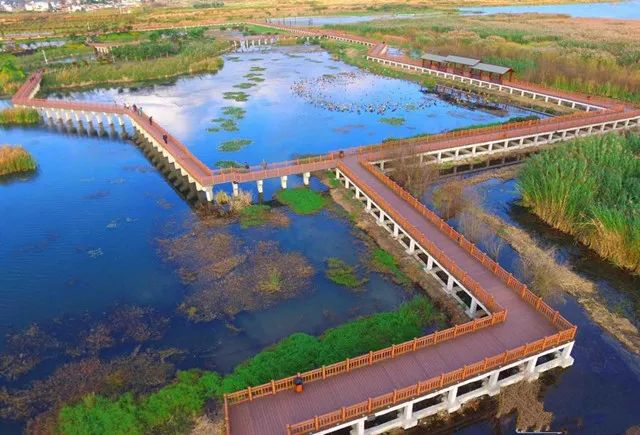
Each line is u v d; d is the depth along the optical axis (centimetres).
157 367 2397
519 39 10694
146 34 12588
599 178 3616
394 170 4356
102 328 2686
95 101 7369
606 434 2058
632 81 6675
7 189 4509
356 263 3234
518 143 5156
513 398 2156
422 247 3069
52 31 13612
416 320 2647
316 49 11825
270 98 7356
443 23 13888
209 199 4097
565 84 7169
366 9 19388
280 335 2609
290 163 4469
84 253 3431
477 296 2572
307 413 1908
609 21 14250
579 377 2339
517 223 3731
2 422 2117
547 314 2417
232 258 3284
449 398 2108
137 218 3900
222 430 2019
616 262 3158
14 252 3466
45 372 2394
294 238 3544
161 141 4975
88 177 4731
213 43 11319
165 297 2931
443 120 6288
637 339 2550
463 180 4453
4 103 7338
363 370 2112
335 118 6359
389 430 2056
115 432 2017
